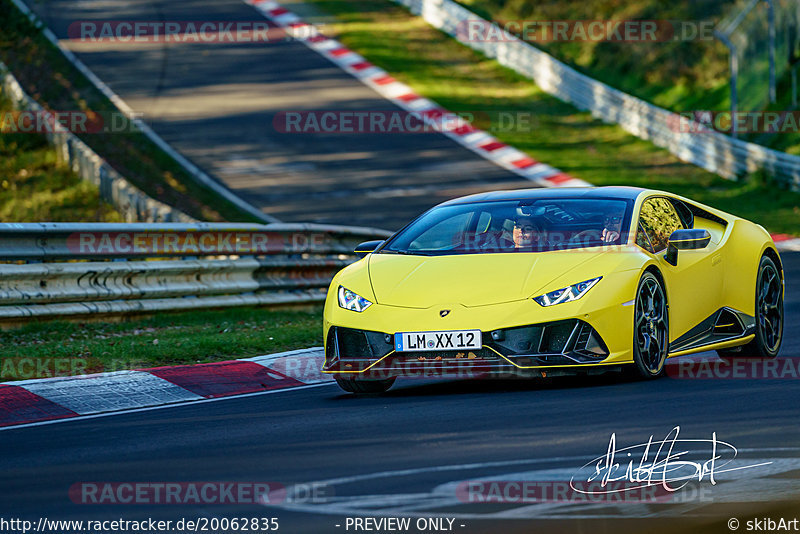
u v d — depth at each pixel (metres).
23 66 117.06
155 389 25.86
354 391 25.58
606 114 119.19
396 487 15.16
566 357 22.88
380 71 128.75
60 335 33.69
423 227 27.03
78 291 35.81
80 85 117.12
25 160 82.88
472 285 23.89
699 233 25.47
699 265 27.09
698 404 20.98
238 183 91.44
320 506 14.31
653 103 130.25
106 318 36.62
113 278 37.09
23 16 130.50
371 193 89.25
